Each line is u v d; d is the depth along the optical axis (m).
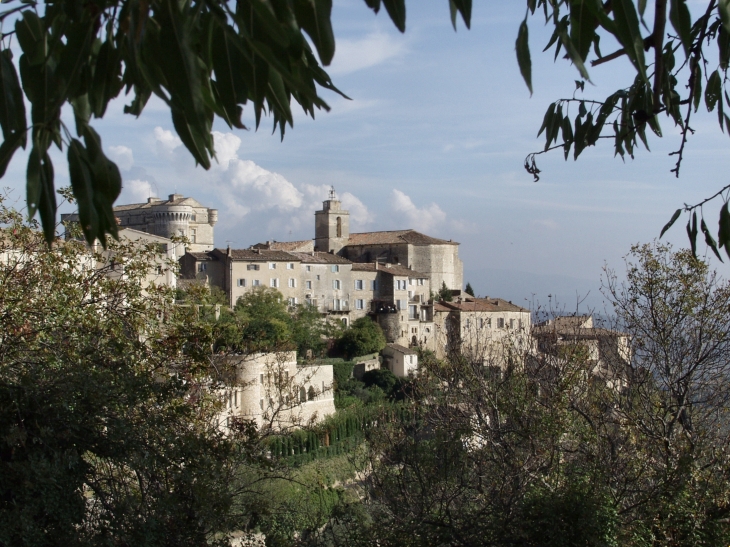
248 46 2.74
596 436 12.85
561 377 13.81
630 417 12.48
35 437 9.18
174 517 9.87
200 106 2.56
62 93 2.59
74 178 2.63
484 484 14.16
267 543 11.36
